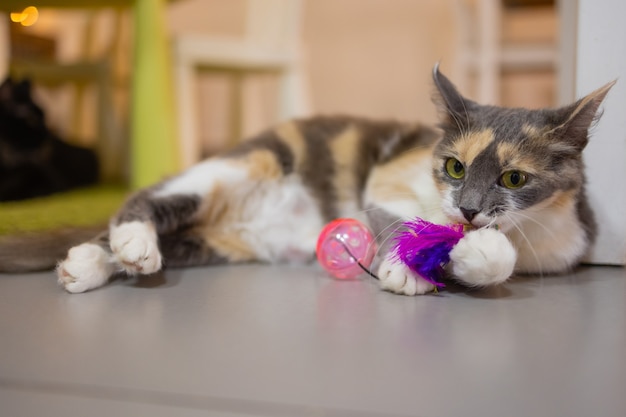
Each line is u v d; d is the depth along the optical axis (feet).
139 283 1.71
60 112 4.04
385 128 2.10
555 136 1.59
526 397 1.11
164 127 2.74
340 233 1.73
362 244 1.73
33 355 1.27
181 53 3.24
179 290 1.65
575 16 1.97
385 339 1.32
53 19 4.15
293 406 1.10
